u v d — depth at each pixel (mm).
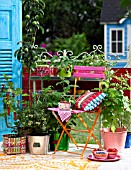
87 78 6211
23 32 15359
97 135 7062
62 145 5941
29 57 6090
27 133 5859
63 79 6109
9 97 5984
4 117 5953
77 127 7527
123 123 6270
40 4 6129
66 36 18266
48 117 5898
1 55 6344
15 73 6391
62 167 5160
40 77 6406
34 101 6031
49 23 18031
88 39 18281
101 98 5633
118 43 15125
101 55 6391
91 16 18547
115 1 15547
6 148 5707
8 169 5082
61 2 18109
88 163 5293
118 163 5289
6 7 6352
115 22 14938
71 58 6449
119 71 6977
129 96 7180
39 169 5086
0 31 6336
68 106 5676
